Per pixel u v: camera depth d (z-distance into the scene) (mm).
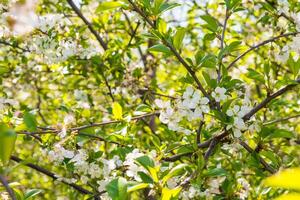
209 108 3076
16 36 3926
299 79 3049
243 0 4375
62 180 3879
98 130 3859
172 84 6051
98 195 3283
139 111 3500
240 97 3494
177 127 3221
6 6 3730
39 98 6215
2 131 1387
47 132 3170
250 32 5777
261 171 3393
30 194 2494
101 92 5480
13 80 5777
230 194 3469
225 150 3426
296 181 727
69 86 6125
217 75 3352
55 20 3941
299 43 3543
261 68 5605
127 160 2803
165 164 2988
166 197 2137
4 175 1623
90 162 3385
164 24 3135
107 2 2994
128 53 5410
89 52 4352
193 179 2762
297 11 3877
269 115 4805
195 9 6387
